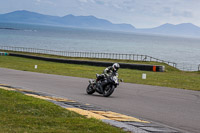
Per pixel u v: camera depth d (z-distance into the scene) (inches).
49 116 554.6
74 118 543.5
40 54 4712.1
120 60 3575.3
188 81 1691.7
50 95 914.7
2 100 684.1
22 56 4092.0
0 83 1206.9
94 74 2034.9
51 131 438.9
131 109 737.6
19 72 1925.4
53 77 1648.6
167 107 780.6
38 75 1748.3
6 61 3275.1
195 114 697.6
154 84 1421.0
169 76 2023.9
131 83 1416.1
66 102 778.2
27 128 452.1
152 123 576.4
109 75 959.0
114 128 487.5
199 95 1044.5
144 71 2488.9
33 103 659.4
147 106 787.4
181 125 580.7
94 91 1018.7
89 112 630.5
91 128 474.9
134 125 538.3
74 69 2484.0
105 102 840.9
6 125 462.9
